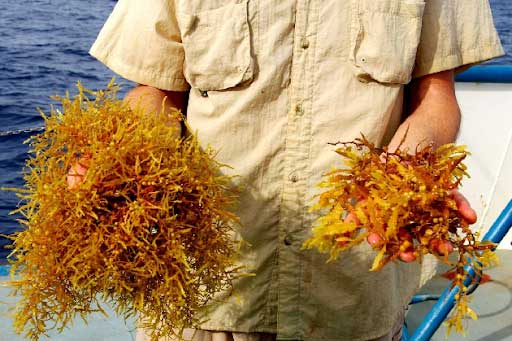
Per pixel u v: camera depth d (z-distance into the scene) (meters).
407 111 1.75
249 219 1.65
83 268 1.31
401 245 1.29
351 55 1.57
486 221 3.07
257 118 1.60
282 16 1.56
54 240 1.33
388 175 1.33
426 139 1.57
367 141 1.49
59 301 1.37
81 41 11.70
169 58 1.67
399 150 1.43
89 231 1.32
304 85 1.58
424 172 1.31
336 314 1.69
